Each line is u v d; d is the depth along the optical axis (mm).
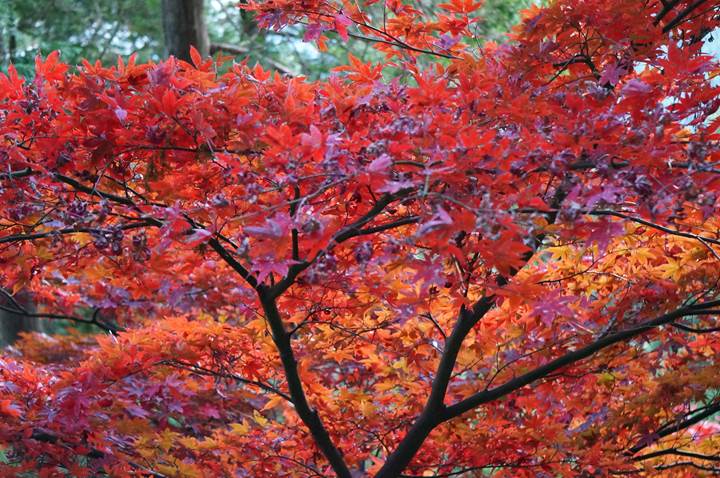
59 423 3648
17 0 10930
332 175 2395
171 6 7484
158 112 2705
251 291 3996
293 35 10531
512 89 3154
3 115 2879
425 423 3705
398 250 2271
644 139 2508
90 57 11273
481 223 2113
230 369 3803
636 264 4023
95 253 3287
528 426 3713
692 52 2865
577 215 2295
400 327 3816
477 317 3514
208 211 2613
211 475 3938
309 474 4090
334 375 4922
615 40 3311
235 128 2826
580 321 3959
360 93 2963
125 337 3703
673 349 4008
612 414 3934
